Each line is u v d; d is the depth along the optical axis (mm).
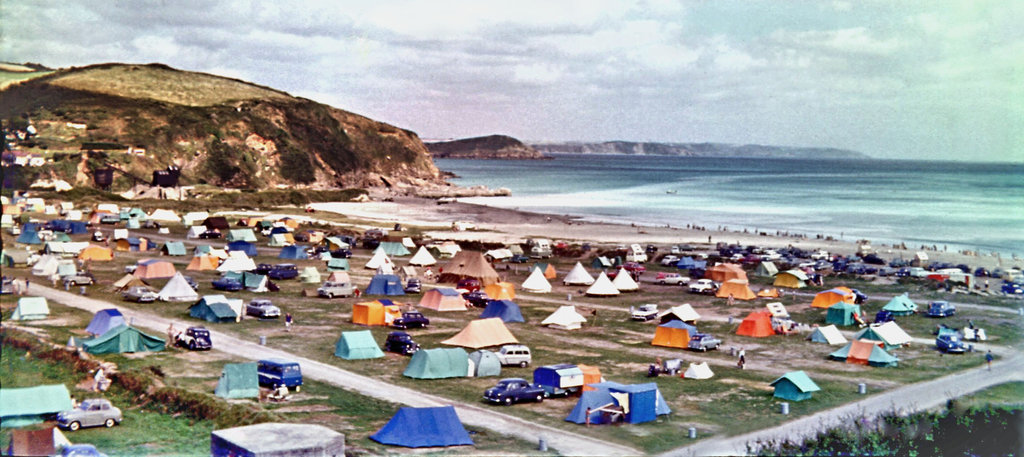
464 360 57531
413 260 118938
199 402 47000
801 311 88312
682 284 108438
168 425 44812
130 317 73625
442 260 125062
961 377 59781
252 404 47281
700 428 46031
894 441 44656
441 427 42594
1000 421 47969
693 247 139750
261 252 129250
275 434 39625
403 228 167750
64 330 66562
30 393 44406
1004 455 41469
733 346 69938
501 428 45125
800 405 51188
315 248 126250
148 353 59906
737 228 177750
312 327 72875
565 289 104125
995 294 100000
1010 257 134875
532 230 169500
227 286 91062
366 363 60188
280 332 70000
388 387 53344
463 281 97812
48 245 113312
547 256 132625
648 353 66875
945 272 109562
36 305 72062
